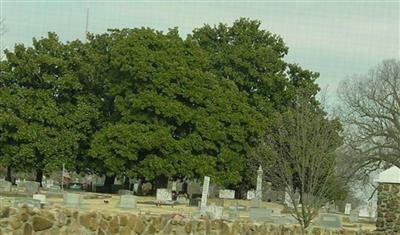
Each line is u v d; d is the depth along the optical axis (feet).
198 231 65.41
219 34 195.11
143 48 161.27
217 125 162.91
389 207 90.53
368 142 171.12
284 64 190.60
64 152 162.91
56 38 174.19
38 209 52.26
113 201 114.83
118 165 155.94
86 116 165.68
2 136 159.84
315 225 91.20
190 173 157.58
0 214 48.65
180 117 159.53
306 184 95.81
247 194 166.50
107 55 172.96
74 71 171.22
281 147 123.75
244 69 186.39
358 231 88.53
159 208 105.91
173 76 160.66
